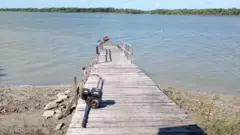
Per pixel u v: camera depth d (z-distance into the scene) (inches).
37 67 944.3
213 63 1093.1
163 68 978.1
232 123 338.6
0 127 400.5
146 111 269.6
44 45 1519.4
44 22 4239.7
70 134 217.3
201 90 698.8
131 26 3572.8
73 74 847.1
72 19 5674.2
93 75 452.1
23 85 700.7
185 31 2878.9
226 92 680.4
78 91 446.6
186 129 228.1
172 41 1909.4
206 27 3580.2
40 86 686.5
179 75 874.8
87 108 261.0
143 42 1792.6
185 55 1284.4
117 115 258.1
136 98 314.2
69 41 1728.6
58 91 621.0
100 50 842.2
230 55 1301.7
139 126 233.3
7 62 1019.9
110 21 5009.8
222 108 513.7
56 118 439.5
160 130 225.9
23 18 5851.4
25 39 1788.9
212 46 1647.4
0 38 1825.8
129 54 658.2
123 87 368.5
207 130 330.0
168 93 543.5
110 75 455.8
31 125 412.2
